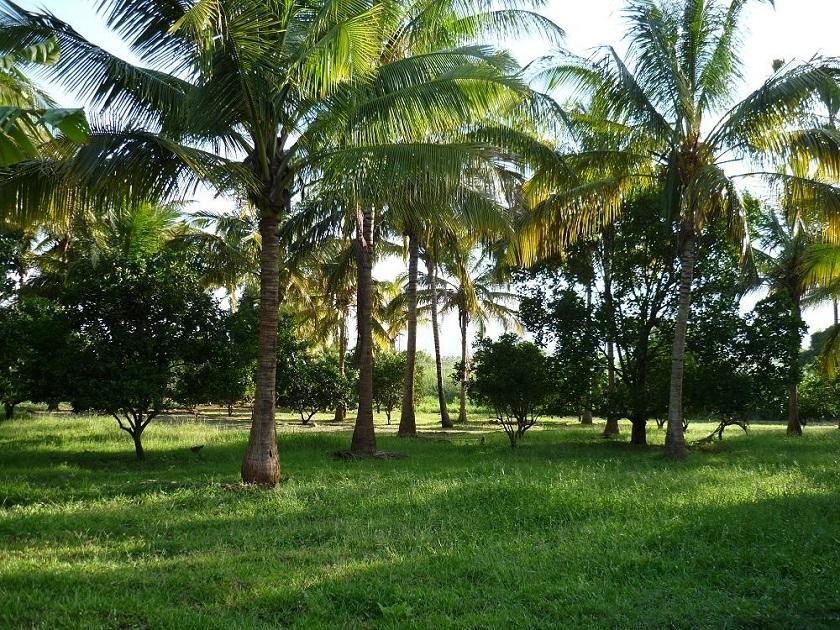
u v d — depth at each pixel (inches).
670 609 186.9
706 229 646.5
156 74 373.7
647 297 678.5
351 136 389.7
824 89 469.4
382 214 705.0
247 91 356.8
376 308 1236.5
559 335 676.7
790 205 541.0
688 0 541.3
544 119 473.4
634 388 666.2
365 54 331.9
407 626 173.8
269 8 347.3
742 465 494.3
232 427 904.3
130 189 358.9
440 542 257.6
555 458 564.7
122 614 181.3
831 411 1146.0
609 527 276.8
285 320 949.2
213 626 172.7
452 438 807.7
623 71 535.5
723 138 529.7
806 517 284.5
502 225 412.2
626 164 577.3
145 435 719.7
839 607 185.2
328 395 1119.6
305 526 284.4
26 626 173.2
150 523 290.7
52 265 882.8
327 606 188.5
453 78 364.8
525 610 187.0
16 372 494.3
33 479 411.8
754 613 181.5
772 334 636.1
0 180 351.3
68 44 342.3
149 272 503.5
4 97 348.5
